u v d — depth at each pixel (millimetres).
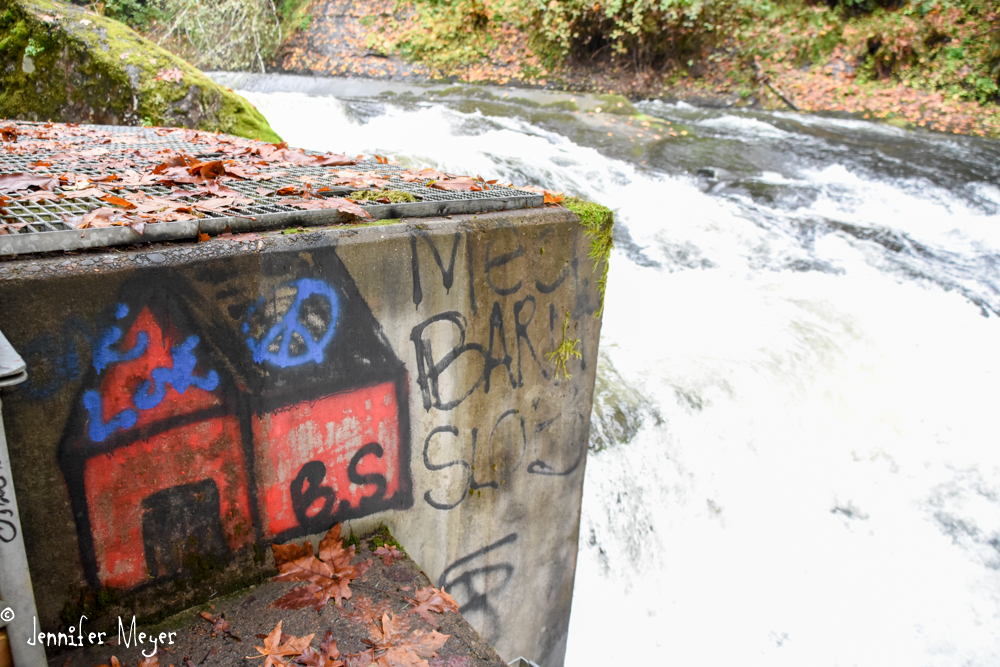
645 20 13883
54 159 3164
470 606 2748
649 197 8539
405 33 15805
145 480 1756
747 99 14086
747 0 13836
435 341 2217
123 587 1807
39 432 1556
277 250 1793
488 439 2520
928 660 4074
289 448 2002
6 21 6746
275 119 9445
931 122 12875
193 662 1773
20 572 1427
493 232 2230
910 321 6273
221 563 1977
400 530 2383
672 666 3746
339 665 1810
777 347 5461
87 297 1533
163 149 3756
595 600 3777
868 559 4609
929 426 5477
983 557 4785
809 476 4887
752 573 4312
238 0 14852
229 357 1794
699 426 4492
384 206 2105
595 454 3961
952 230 8445
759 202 8898
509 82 14695
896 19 14430
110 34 6750
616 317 5613
